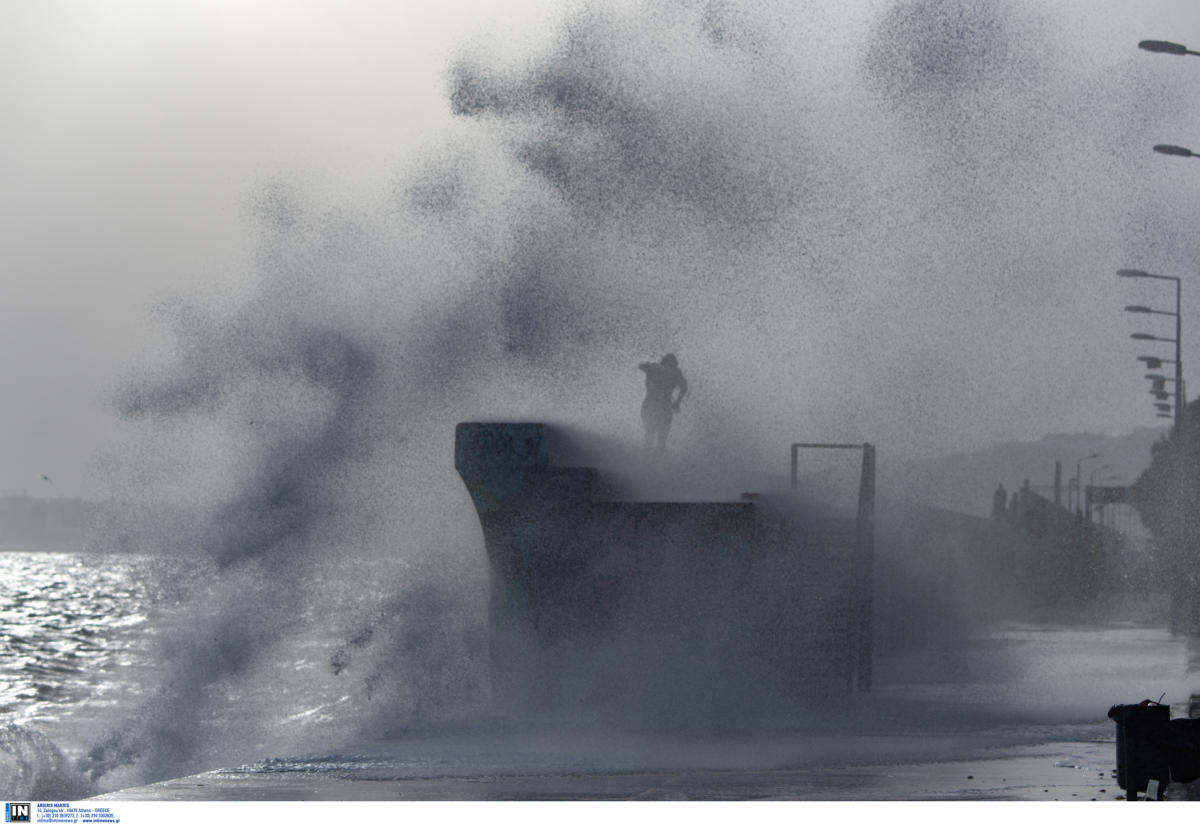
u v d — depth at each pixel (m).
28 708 84.88
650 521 63.47
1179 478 179.00
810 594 62.78
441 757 46.00
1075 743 48.66
